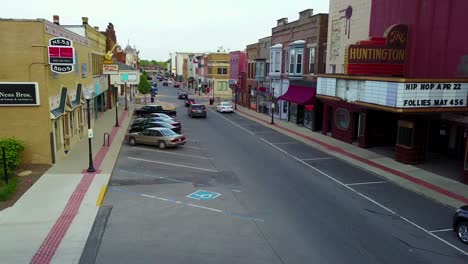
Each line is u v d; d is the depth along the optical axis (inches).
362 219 550.6
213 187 689.0
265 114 1932.8
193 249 447.5
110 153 928.3
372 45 892.0
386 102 795.4
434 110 772.0
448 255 446.3
